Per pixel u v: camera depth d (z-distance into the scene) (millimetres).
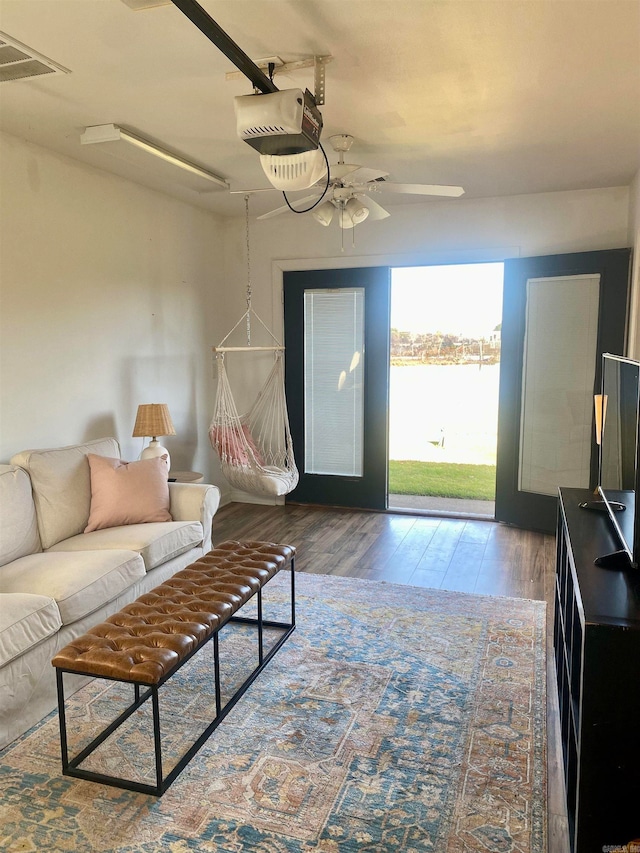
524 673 2721
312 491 5688
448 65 2545
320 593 3625
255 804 1954
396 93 2832
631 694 1552
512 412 4859
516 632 3107
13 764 2146
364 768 2117
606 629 1545
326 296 5422
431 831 1842
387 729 2332
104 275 4137
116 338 4281
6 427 3430
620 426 2203
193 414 5281
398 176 4246
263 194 4738
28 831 1846
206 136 3455
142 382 4578
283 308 5566
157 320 4730
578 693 1922
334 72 2613
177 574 2754
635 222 4152
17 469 3184
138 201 4449
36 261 3580
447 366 9125
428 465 8164
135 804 1957
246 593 2578
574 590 1958
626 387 2113
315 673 2734
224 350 4695
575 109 3023
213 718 2412
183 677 2715
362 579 3854
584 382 4508
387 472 5449
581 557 2020
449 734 2299
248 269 5105
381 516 5328
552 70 2590
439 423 9227
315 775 2086
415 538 4699
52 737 2305
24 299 3512
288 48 2400
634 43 2352
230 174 4270
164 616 2330
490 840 1811
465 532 4844
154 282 4672
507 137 3438
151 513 3545
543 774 2086
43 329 3650
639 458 1806
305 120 2320
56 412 3773
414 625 3195
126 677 1955
